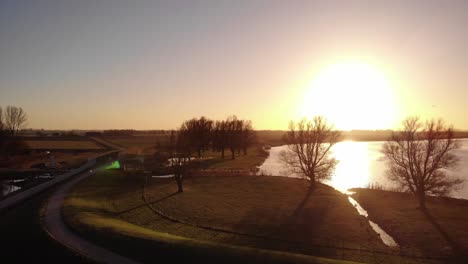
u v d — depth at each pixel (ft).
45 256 87.66
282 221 140.26
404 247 113.91
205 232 124.77
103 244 94.94
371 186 238.48
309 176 225.97
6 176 266.36
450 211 160.66
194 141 377.09
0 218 124.36
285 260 90.33
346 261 95.55
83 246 93.61
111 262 82.79
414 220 144.77
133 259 85.20
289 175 290.97
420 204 168.96
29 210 136.56
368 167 344.28
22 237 102.17
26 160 346.74
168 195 187.32
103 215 138.72
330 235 124.57
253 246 111.86
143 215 145.18
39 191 181.57
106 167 293.43
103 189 201.16
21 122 433.07
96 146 552.41
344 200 183.42
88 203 157.79
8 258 86.84
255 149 553.64
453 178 245.86
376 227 137.80
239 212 152.87
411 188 176.55
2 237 102.42
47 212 132.36
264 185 223.51
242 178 251.39
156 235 107.45
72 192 181.88
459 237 122.21
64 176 242.99
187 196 185.16
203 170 289.33
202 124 422.41
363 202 180.34
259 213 151.64
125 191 199.00
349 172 313.12
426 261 102.68
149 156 393.50
